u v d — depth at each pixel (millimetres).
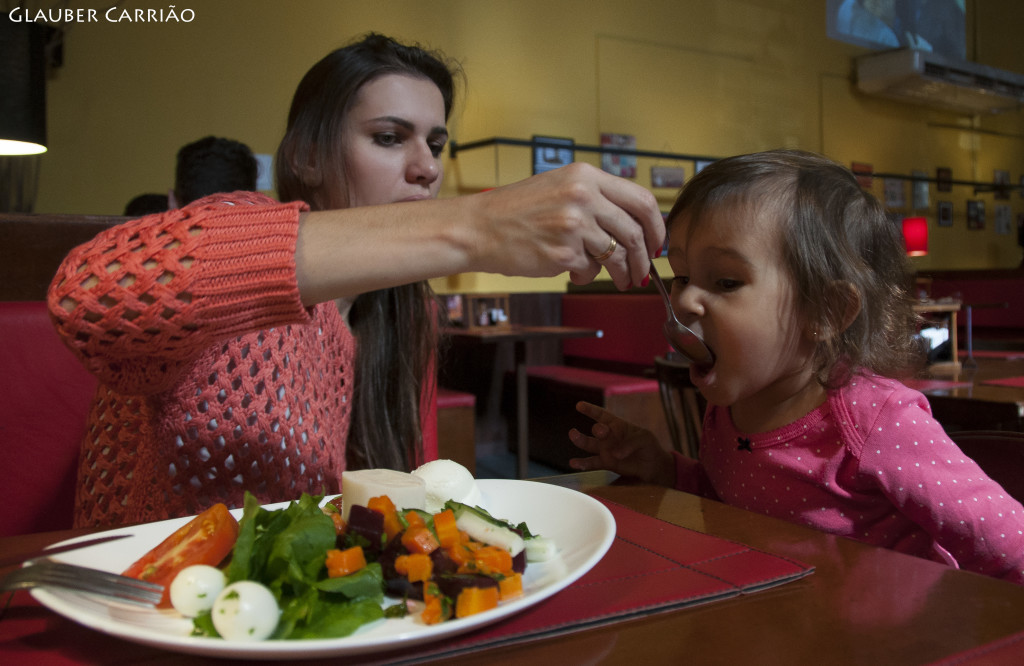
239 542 467
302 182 1250
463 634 436
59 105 4047
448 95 1339
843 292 828
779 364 840
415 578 470
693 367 891
